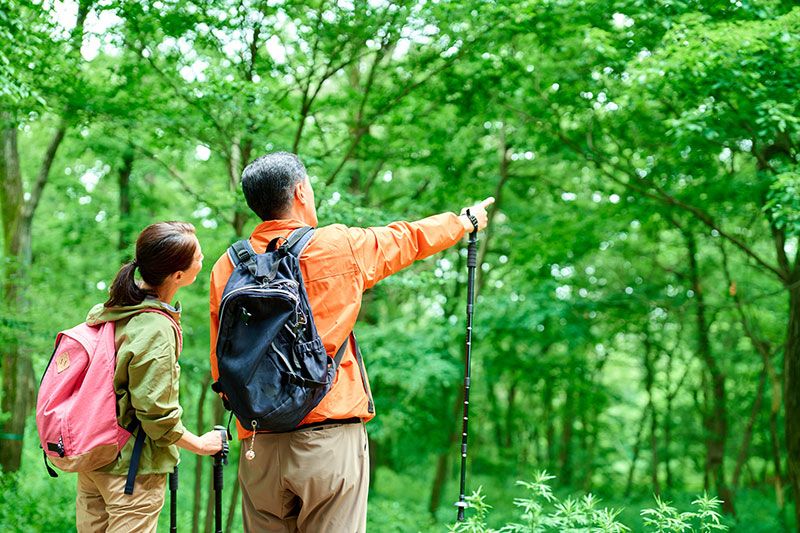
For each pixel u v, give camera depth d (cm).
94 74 656
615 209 975
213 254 877
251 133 660
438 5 630
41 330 822
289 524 213
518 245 1145
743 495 1416
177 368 220
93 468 221
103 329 222
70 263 1241
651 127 841
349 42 656
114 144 864
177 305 228
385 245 209
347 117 784
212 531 817
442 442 1283
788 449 829
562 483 1714
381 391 1088
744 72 585
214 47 630
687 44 578
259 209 210
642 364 1588
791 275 848
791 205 618
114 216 1123
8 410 952
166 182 1150
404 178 1182
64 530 827
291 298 187
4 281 859
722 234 873
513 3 625
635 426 1889
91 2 575
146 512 229
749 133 704
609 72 759
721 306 1104
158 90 659
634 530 1086
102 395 217
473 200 1071
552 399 1697
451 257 1305
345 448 202
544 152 977
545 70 783
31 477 973
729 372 1412
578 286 1272
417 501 1485
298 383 187
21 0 522
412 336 1084
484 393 1725
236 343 188
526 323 1116
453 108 788
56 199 1383
